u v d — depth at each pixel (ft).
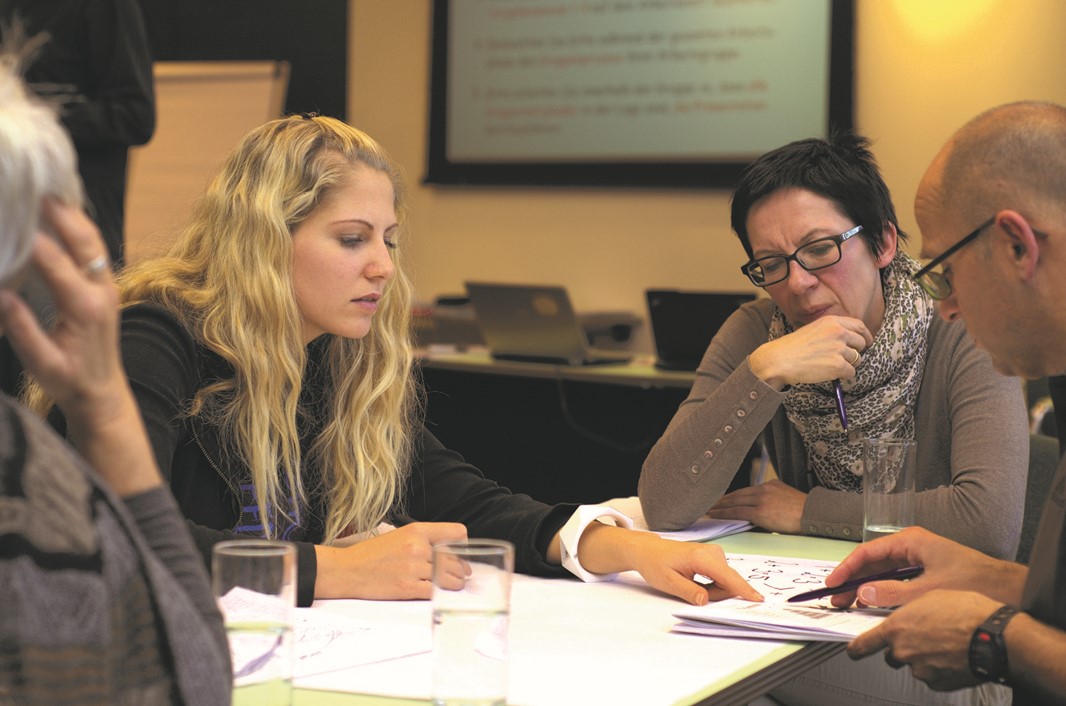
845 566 5.36
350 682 3.93
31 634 2.62
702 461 6.77
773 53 16.71
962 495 6.61
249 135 6.04
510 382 14.08
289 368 5.83
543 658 4.30
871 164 7.25
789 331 7.58
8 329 2.75
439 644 3.54
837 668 6.75
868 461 6.03
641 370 13.82
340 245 5.87
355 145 6.03
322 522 6.18
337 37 19.44
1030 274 4.78
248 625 3.38
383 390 6.26
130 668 2.77
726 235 17.12
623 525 5.99
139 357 5.49
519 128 18.35
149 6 20.35
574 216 18.11
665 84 17.42
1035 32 15.08
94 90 12.94
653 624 4.86
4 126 2.61
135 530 2.81
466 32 18.63
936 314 7.36
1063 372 4.98
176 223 6.55
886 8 15.92
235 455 5.76
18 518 2.66
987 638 4.50
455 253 18.98
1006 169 4.80
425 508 6.59
